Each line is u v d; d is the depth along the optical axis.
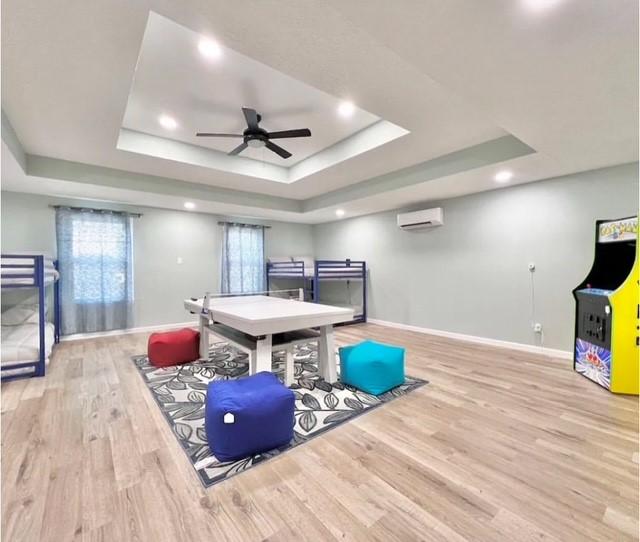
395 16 1.41
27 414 2.39
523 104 2.14
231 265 6.51
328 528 1.36
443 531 1.34
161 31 2.12
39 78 2.10
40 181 3.82
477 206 4.63
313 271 6.49
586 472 1.71
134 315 5.39
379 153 3.69
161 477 1.69
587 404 2.53
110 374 3.30
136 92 2.85
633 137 2.64
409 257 5.64
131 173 4.30
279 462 1.82
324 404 2.58
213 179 4.73
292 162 4.79
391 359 2.86
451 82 1.90
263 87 2.80
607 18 1.41
